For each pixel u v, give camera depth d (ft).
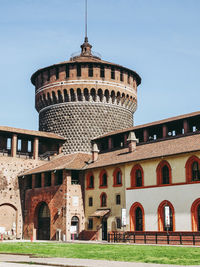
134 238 160.86
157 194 161.17
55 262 79.71
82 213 193.77
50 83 235.40
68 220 187.52
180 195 152.35
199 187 146.51
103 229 184.75
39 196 204.33
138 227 168.55
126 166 177.27
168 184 157.28
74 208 191.31
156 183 162.50
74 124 228.02
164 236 154.61
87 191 195.93
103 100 230.89
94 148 202.28
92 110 228.63
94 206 190.49
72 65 231.09
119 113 235.20
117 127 232.53
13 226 206.90
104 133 227.61
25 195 212.84
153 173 164.66
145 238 153.69
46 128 237.04
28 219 207.92
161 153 163.32
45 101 238.68
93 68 230.07
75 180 198.29
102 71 233.76
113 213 179.63
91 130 226.79
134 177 174.09
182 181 152.76
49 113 236.84
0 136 224.53
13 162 211.41
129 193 173.17
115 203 179.83
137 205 168.86
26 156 220.84
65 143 227.61
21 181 213.25
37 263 79.66
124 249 115.34
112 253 100.63
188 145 157.69
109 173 186.09
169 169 158.61
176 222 151.94
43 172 202.39
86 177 197.98
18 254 102.99
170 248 118.62
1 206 204.85
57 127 231.71
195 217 146.51
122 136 214.07
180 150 156.04
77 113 228.43
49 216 200.85
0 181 204.95
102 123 228.63
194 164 151.53
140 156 172.96
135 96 246.88
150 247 124.77
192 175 151.53
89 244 148.46
